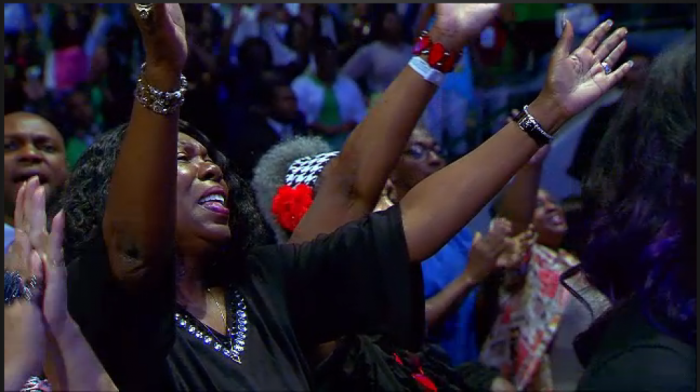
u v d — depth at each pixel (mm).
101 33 4793
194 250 1603
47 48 4797
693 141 1329
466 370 2609
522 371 2586
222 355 1550
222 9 4840
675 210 1324
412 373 1980
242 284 1660
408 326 1585
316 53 4754
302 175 2281
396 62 4840
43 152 2479
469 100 3898
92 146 1642
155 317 1450
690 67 1348
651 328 1311
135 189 1386
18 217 1204
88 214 1604
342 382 1818
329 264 1621
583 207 1429
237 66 4551
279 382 1558
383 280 1586
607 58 1598
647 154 1346
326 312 1635
